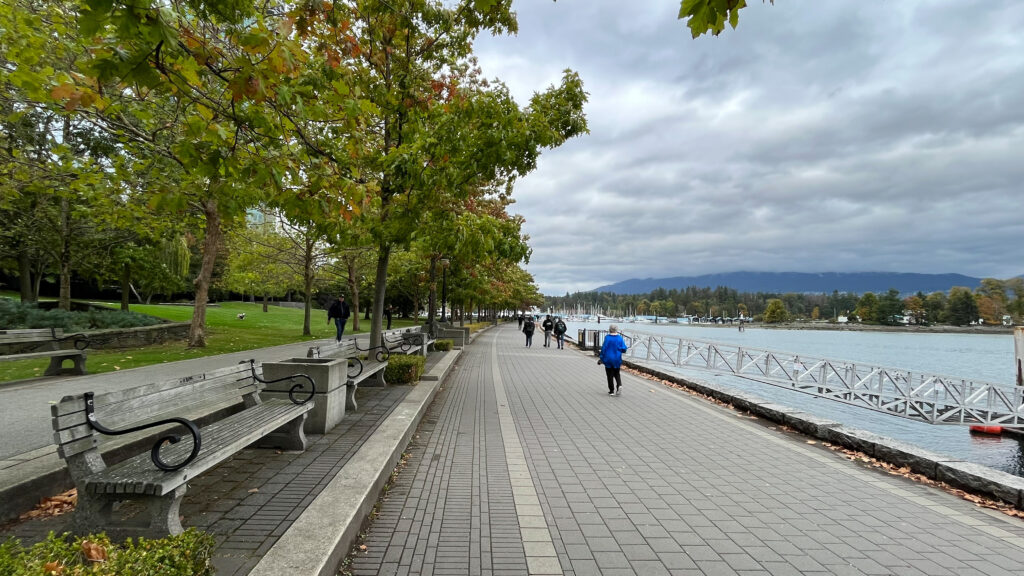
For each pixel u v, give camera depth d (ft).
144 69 9.95
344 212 15.24
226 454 12.53
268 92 12.93
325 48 14.98
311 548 10.31
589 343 99.86
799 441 24.95
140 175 44.47
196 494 13.82
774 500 16.62
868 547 13.17
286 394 20.85
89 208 50.11
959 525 14.83
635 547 12.84
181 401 14.74
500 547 12.63
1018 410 62.64
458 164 29.89
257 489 14.23
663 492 17.15
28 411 22.25
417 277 116.88
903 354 223.30
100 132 57.06
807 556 12.56
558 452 21.94
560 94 31.96
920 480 19.03
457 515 14.69
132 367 38.42
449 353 62.64
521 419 28.73
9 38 23.08
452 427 26.23
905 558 12.57
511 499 16.11
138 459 11.66
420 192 28.50
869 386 69.82
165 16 10.82
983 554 12.89
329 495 13.51
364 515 13.61
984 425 62.80
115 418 11.67
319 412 20.72
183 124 13.47
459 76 38.11
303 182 14.83
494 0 9.89
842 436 23.84
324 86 18.90
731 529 14.16
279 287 119.03
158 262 93.30
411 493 16.44
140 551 7.41
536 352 84.07
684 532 13.87
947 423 62.90
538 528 13.88
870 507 16.19
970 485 17.66
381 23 30.35
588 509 15.43
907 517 15.37
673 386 44.55
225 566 9.71
